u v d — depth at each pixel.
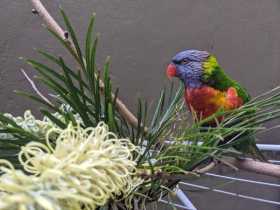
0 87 2.08
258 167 0.67
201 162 0.62
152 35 2.25
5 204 0.34
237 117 0.64
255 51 2.37
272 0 2.37
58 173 0.38
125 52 2.22
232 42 2.34
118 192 0.51
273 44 2.38
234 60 2.35
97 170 0.44
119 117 0.64
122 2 2.21
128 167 0.51
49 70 0.59
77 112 0.60
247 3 2.34
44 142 0.54
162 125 0.63
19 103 2.07
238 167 0.69
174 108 0.68
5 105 2.07
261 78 2.39
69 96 0.59
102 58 2.19
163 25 2.26
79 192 0.41
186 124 0.65
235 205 2.30
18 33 2.11
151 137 0.62
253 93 2.38
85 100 0.59
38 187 0.37
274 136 2.22
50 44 2.11
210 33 2.31
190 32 2.29
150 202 0.58
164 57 2.26
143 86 2.23
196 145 0.57
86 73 0.60
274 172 0.67
